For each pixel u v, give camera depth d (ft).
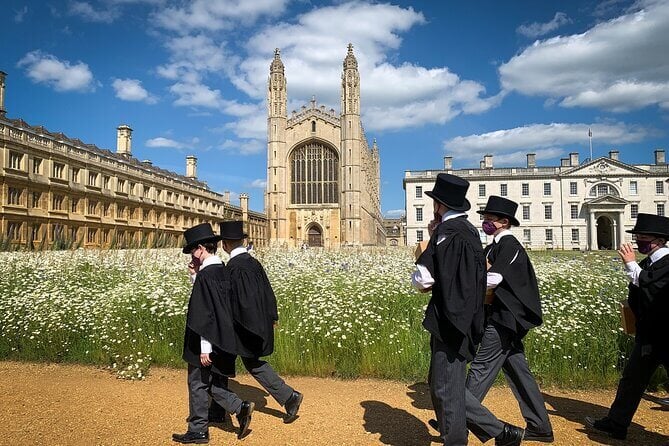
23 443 15.64
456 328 12.99
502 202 16.29
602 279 31.71
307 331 26.27
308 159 260.83
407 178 269.64
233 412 16.51
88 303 29.30
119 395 21.33
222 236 18.45
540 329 24.23
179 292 29.63
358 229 246.47
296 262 43.96
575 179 260.21
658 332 15.51
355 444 15.70
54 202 148.05
